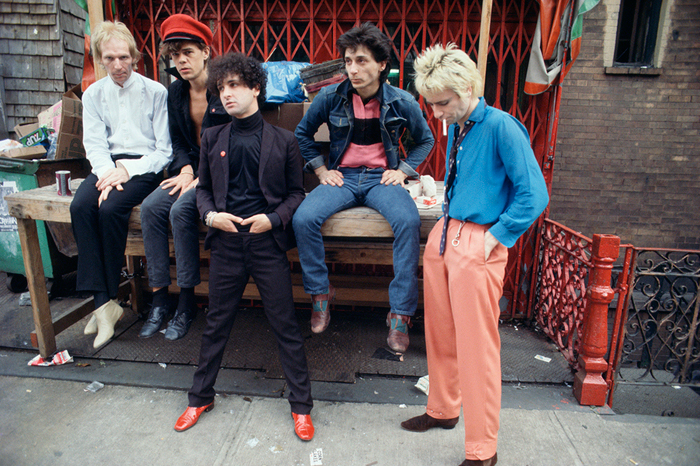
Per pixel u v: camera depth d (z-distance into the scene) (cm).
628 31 493
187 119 287
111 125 292
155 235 257
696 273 268
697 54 470
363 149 256
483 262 175
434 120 357
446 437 219
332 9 347
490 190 174
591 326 247
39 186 346
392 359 294
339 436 220
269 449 210
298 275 356
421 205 259
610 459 206
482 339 179
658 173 496
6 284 404
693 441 219
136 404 243
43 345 278
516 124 171
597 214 509
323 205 235
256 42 357
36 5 466
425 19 340
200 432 221
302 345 221
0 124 487
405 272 229
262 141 207
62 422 227
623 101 482
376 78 229
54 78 479
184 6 352
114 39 265
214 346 223
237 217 204
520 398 254
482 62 307
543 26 298
